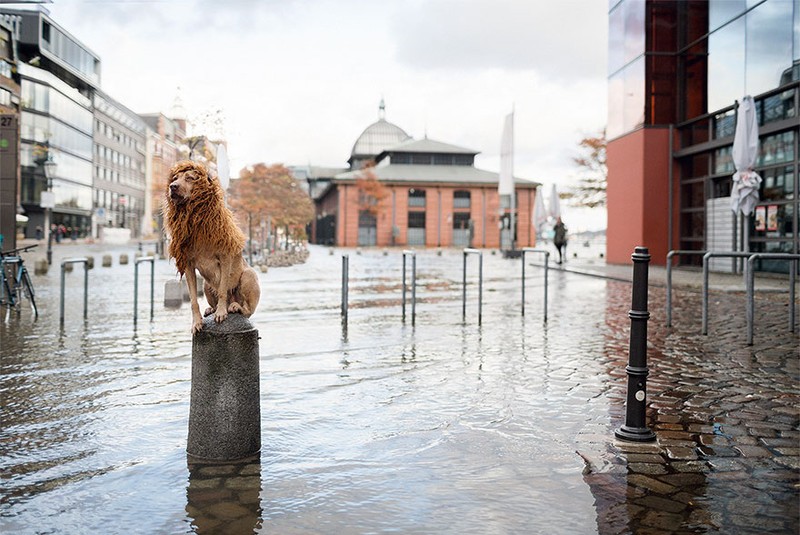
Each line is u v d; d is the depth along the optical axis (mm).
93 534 3150
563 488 3689
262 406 5500
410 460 4176
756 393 5879
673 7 27281
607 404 5547
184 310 12320
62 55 72250
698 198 26312
